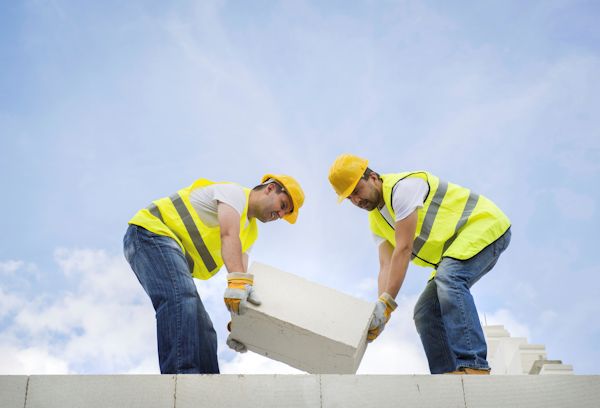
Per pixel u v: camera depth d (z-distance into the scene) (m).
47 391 3.64
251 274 4.49
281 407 3.74
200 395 3.73
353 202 5.20
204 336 4.45
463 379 3.91
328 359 4.56
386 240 5.33
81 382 3.68
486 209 4.99
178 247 4.58
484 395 3.88
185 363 4.20
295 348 4.61
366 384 3.84
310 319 4.46
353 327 4.46
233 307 4.41
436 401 3.84
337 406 3.77
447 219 4.98
